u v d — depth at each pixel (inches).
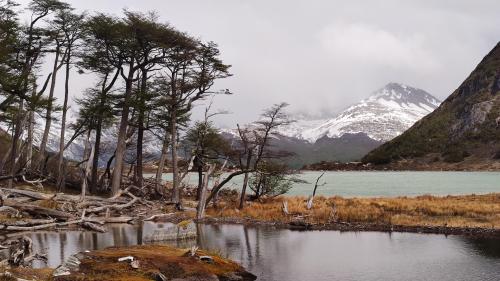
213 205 1894.7
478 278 840.3
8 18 1638.8
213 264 806.5
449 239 1241.4
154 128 2048.5
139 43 1815.9
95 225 1286.9
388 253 1058.7
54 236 1161.4
